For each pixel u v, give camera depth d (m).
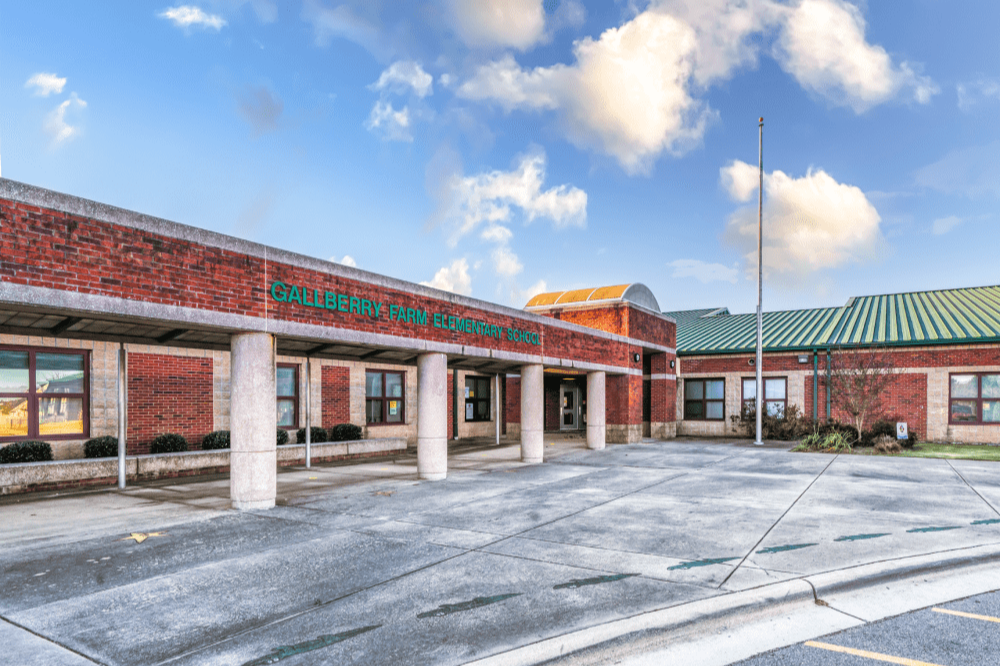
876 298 35.75
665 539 8.44
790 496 11.80
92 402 14.96
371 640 5.19
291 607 5.98
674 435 29.44
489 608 5.88
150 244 8.99
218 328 10.20
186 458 15.59
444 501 11.45
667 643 5.27
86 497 12.20
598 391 22.14
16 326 10.06
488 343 16.33
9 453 13.04
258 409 10.66
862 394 23.36
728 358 30.14
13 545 8.30
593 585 6.49
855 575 6.68
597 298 26.02
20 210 7.65
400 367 23.50
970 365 24.48
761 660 4.91
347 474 15.66
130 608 5.98
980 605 6.10
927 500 11.31
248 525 9.45
